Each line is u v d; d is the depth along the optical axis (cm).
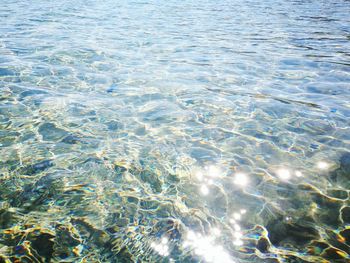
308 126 495
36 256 255
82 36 1098
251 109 556
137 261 255
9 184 340
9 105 529
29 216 298
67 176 359
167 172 376
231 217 308
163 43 1052
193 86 663
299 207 323
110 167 380
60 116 503
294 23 1497
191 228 292
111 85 652
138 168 381
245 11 1912
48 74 697
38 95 579
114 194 334
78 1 2233
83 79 679
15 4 1881
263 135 468
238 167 390
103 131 465
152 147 429
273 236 285
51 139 435
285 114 538
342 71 782
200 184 357
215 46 1034
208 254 265
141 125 488
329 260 259
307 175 375
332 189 351
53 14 1574
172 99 591
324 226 298
